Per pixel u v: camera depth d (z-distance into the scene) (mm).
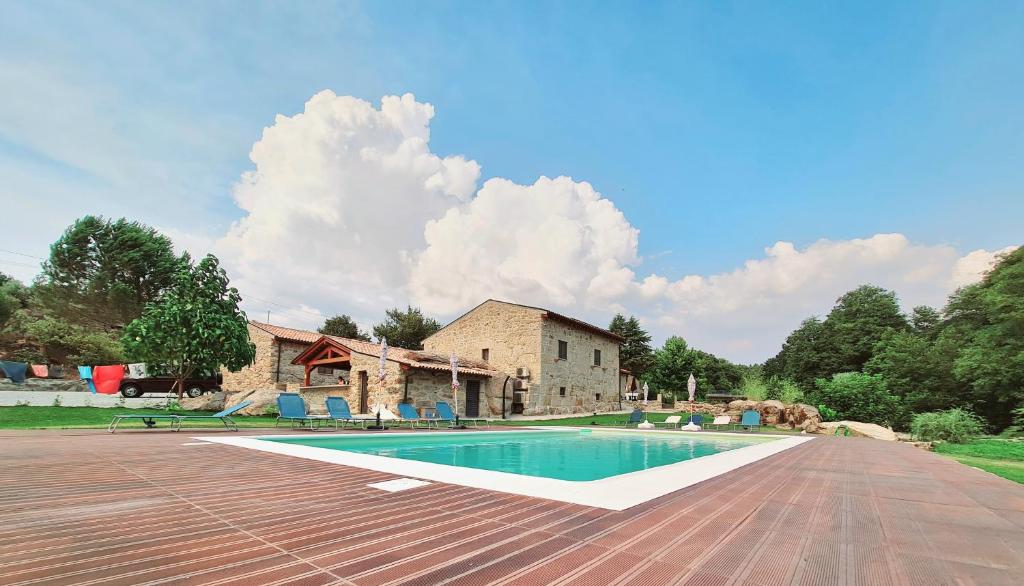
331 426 14273
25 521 3318
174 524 3307
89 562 2514
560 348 27312
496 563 2623
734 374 58656
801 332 55156
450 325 29250
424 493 4512
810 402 24141
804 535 3318
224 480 5027
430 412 18266
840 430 17750
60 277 34938
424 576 2398
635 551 2885
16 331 30828
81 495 4188
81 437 9055
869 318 44844
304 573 2404
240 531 3164
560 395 26891
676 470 6469
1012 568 2670
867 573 2566
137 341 17688
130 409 18688
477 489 4750
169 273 37844
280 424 14648
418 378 19797
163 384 22016
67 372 29641
